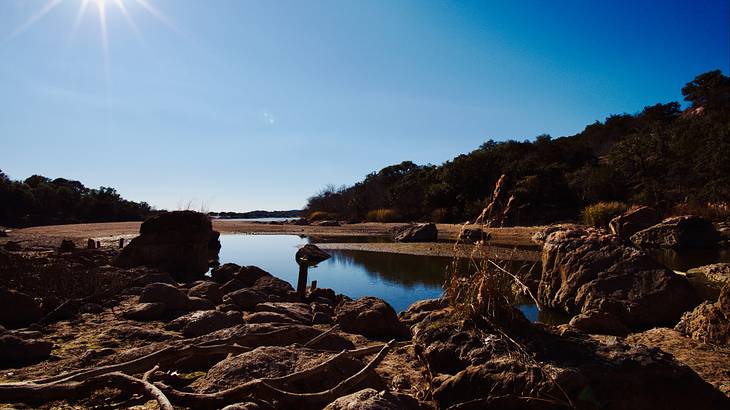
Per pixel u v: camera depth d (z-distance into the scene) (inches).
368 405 102.3
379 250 834.2
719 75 2349.9
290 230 1610.5
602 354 125.3
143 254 512.7
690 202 1155.9
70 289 305.0
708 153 1159.0
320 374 141.9
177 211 538.0
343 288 450.9
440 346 144.9
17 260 382.0
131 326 234.5
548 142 2011.6
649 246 846.5
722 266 489.7
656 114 2380.7
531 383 114.7
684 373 117.5
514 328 144.6
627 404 111.3
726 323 227.5
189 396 120.8
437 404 127.8
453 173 1849.2
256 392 122.9
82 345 199.5
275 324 201.0
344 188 2817.4
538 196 1492.4
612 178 1427.2
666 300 296.5
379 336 242.8
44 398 122.0
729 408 116.3
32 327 226.7
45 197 2437.3
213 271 482.0
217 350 161.3
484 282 152.6
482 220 167.9
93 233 1268.5
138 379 126.2
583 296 322.0
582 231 370.0
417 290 436.5
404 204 2039.9
